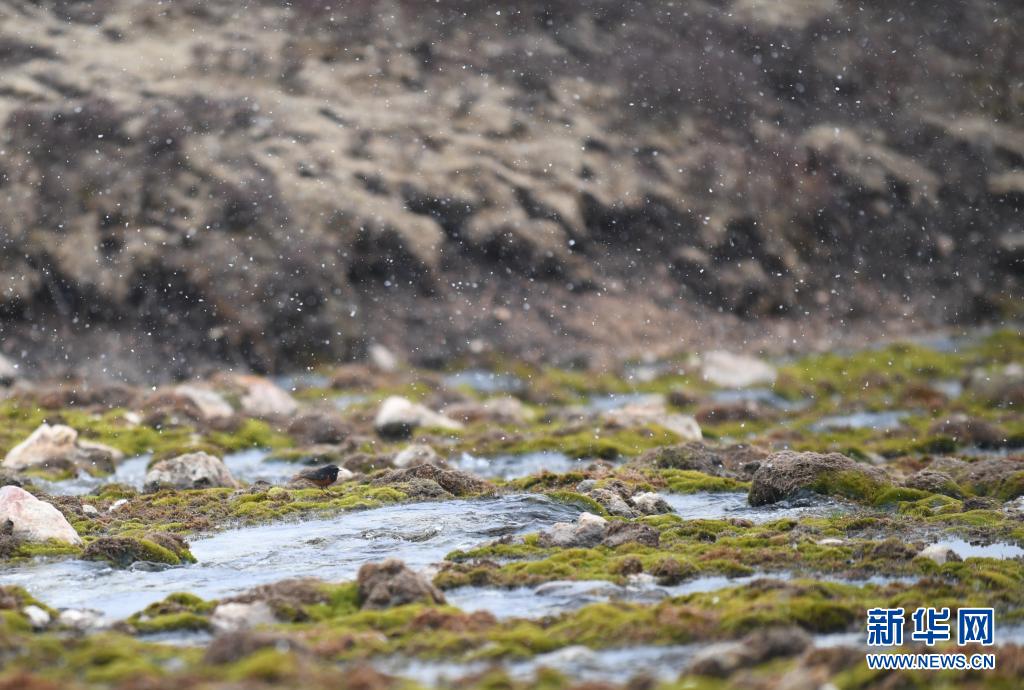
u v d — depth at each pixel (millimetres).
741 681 30688
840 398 135875
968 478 66750
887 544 46562
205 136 170250
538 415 115688
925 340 176875
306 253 159125
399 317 157875
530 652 34500
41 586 44344
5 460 82375
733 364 143250
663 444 94062
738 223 191000
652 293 176750
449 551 50250
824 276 190750
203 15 192500
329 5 199750
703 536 51656
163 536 50344
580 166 188125
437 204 173125
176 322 150750
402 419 100375
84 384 131750
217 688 29734
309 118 179125
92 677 31422
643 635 35656
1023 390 129750
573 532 50406
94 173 162000
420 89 191625
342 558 49406
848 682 31078
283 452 92312
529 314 165125
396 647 34875
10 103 168875
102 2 191250
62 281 151750
